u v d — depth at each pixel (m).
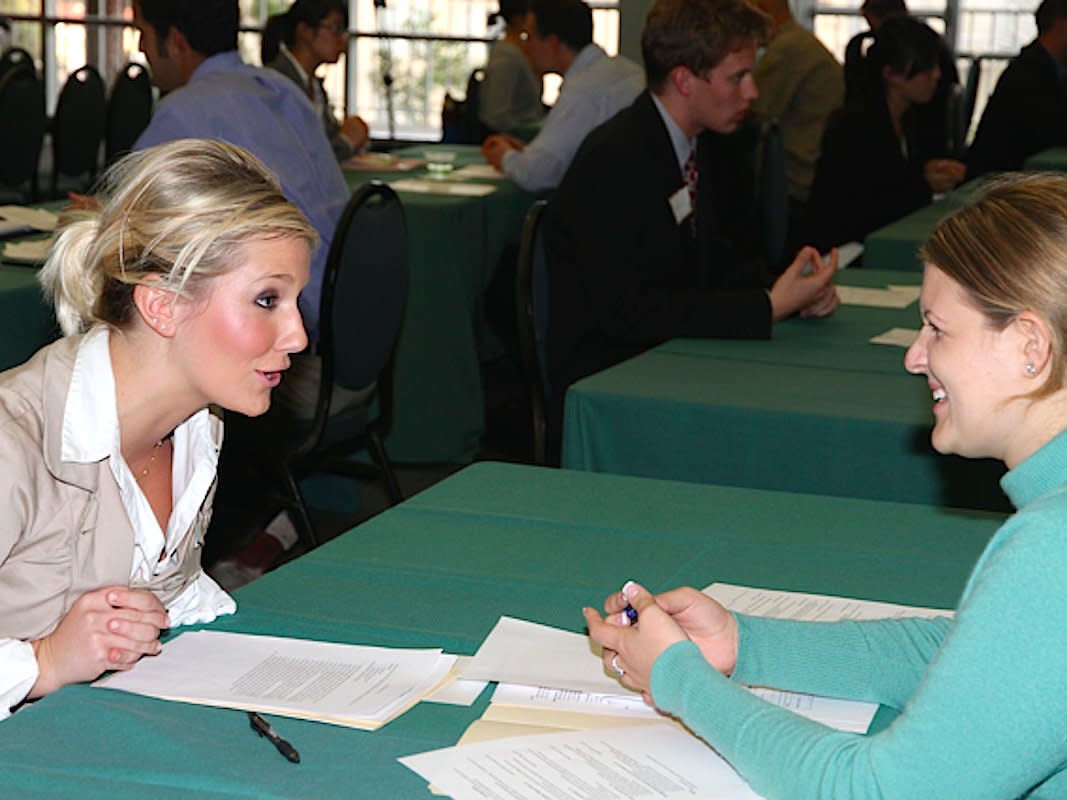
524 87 7.49
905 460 2.15
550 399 2.88
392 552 1.57
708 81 2.90
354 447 3.01
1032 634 0.91
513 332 4.64
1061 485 0.99
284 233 1.29
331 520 3.51
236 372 1.30
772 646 1.22
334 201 3.21
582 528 1.67
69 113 6.20
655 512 1.74
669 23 2.90
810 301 2.88
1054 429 1.02
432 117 10.09
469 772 1.04
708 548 1.61
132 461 1.37
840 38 10.27
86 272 1.30
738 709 1.04
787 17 6.23
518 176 4.91
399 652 1.28
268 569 2.98
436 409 3.98
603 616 1.39
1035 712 0.91
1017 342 1.02
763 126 4.34
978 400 1.04
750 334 2.78
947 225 1.07
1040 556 0.93
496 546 1.60
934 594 1.47
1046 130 6.00
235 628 1.35
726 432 2.24
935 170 5.57
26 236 3.44
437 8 9.99
